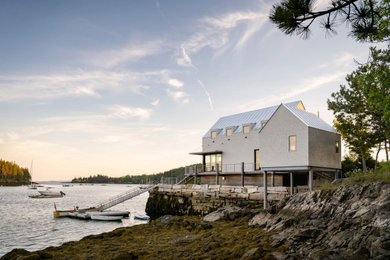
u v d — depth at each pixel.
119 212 36.66
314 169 23.19
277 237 11.64
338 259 8.53
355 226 10.01
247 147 38.12
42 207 51.44
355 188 12.58
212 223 18.81
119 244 14.50
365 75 18.94
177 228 18.11
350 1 7.48
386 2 13.88
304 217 12.95
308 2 7.18
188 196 38.50
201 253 11.52
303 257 9.27
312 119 25.14
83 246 14.34
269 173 32.97
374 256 8.02
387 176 12.98
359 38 8.27
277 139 24.30
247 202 31.12
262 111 41.50
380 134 28.66
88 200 71.19
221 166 41.19
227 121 44.81
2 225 30.69
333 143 25.22
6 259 12.78
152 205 44.03
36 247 20.86
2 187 168.38
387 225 9.00
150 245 13.88
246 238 12.89
